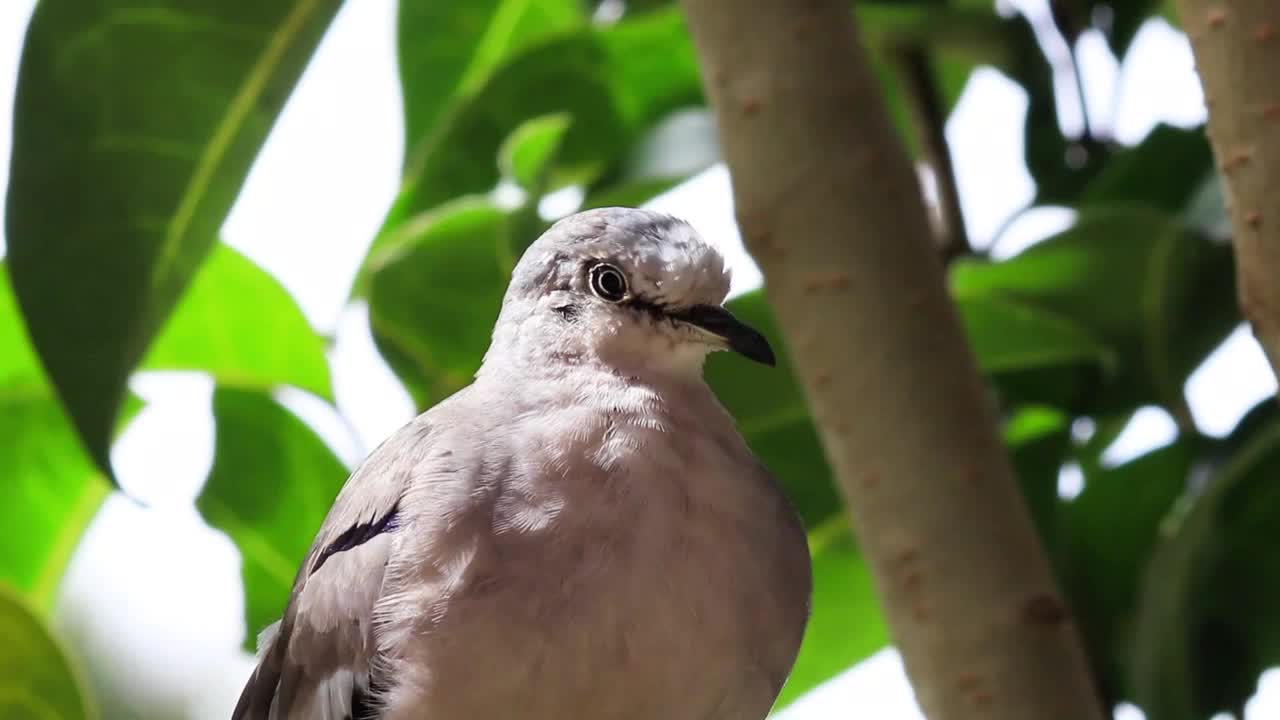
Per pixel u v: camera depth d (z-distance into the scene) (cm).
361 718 164
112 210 167
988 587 164
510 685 163
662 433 165
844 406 165
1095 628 170
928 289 164
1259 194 161
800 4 165
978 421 164
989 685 164
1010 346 170
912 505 164
